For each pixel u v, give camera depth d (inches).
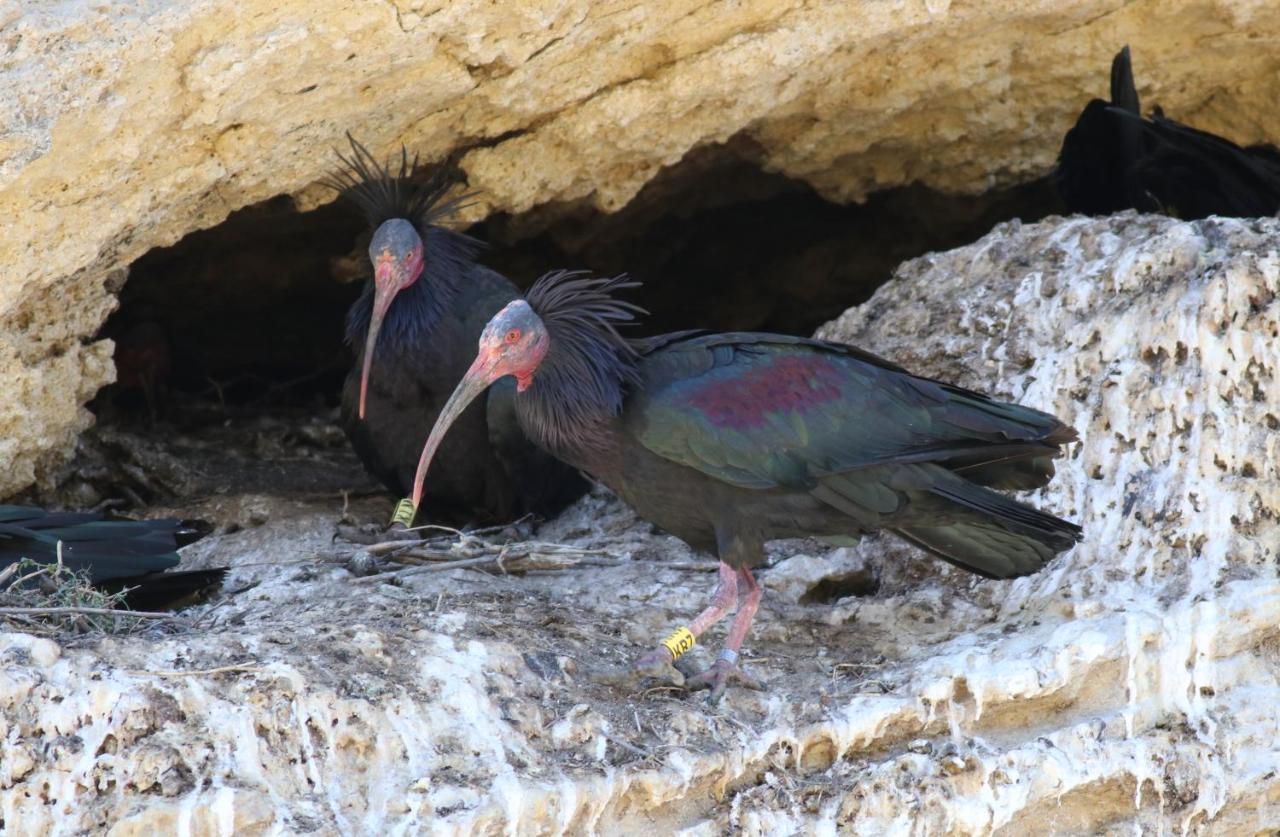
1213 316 456.8
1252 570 427.2
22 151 421.7
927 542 431.8
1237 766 408.8
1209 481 442.9
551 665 401.1
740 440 400.8
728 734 386.6
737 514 411.8
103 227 469.1
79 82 421.4
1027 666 400.8
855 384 410.3
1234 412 447.8
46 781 333.7
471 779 355.6
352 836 341.1
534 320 409.4
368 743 357.1
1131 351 473.4
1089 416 472.7
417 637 397.1
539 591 477.1
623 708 391.2
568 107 534.6
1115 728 405.1
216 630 404.2
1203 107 642.8
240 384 762.8
